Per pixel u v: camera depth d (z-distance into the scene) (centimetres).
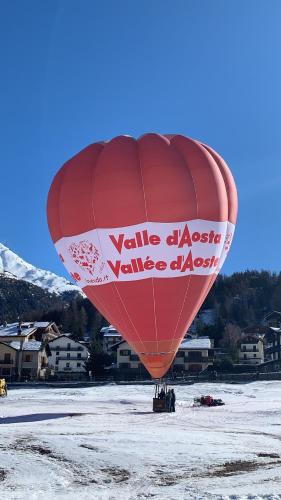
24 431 1956
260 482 1185
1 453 1502
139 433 1870
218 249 2566
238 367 7125
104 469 1337
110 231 2444
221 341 10306
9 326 9481
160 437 1762
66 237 2570
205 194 2509
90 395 4416
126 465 1371
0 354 7944
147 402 3575
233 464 1383
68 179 2583
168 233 2430
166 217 2427
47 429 2022
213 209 2520
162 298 2444
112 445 1606
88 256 2514
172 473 1294
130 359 8056
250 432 1961
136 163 2497
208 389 4841
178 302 2464
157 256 2430
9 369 7862
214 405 3253
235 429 2052
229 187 2686
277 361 7875
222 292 16575
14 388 5669
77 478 1256
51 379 7494
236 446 1617
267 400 3812
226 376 5922
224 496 1046
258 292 16700
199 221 2478
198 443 1652
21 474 1290
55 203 2636
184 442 1664
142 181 2452
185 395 4353
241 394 4466
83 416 2559
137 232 2427
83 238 2509
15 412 2819
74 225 2525
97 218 2464
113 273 2464
